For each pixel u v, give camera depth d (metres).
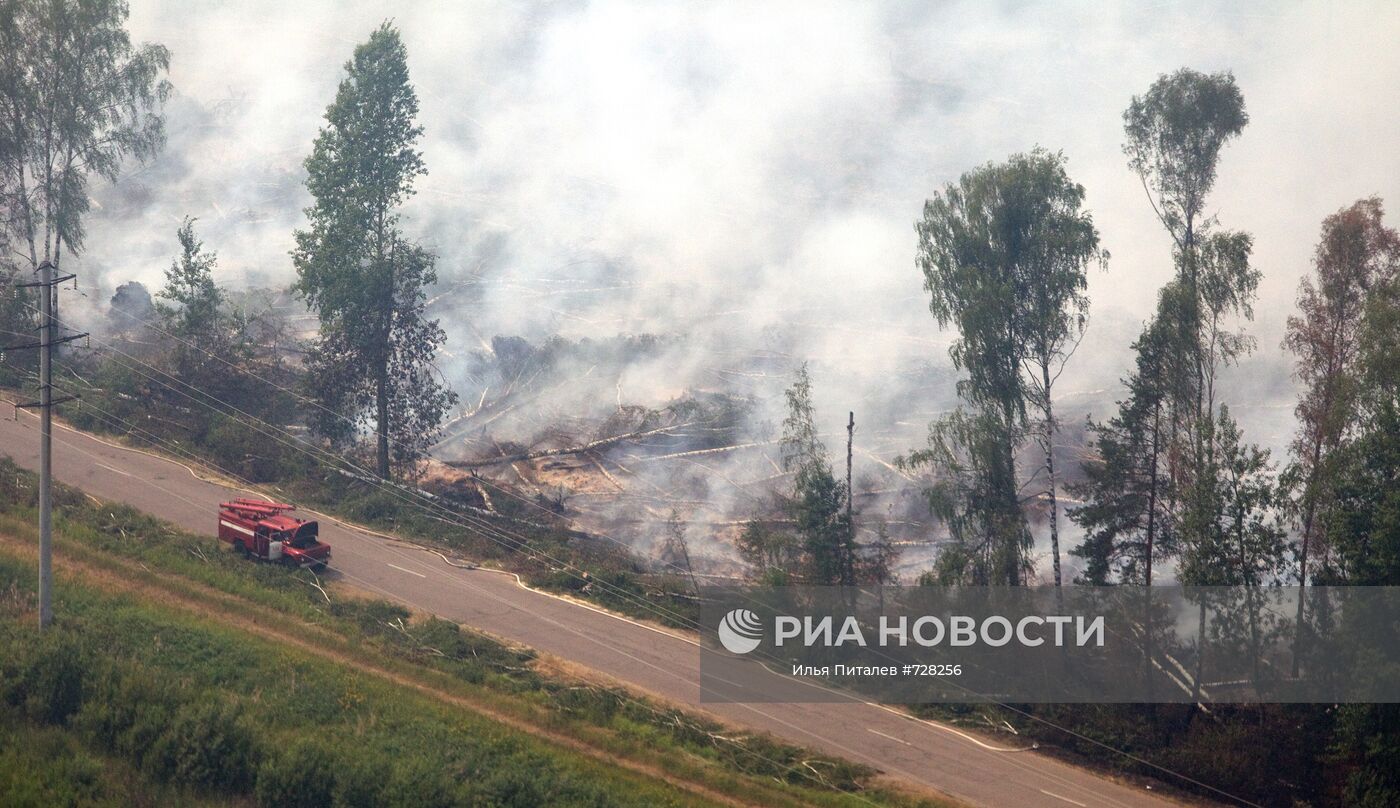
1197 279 31.36
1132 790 29.00
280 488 41.66
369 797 22.66
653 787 25.08
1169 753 29.92
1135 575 33.12
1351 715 27.52
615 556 38.53
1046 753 30.30
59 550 33.31
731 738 28.98
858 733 30.12
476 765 24.31
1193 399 31.73
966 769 28.89
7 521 34.59
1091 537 33.41
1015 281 33.72
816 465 35.81
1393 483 27.81
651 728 28.95
